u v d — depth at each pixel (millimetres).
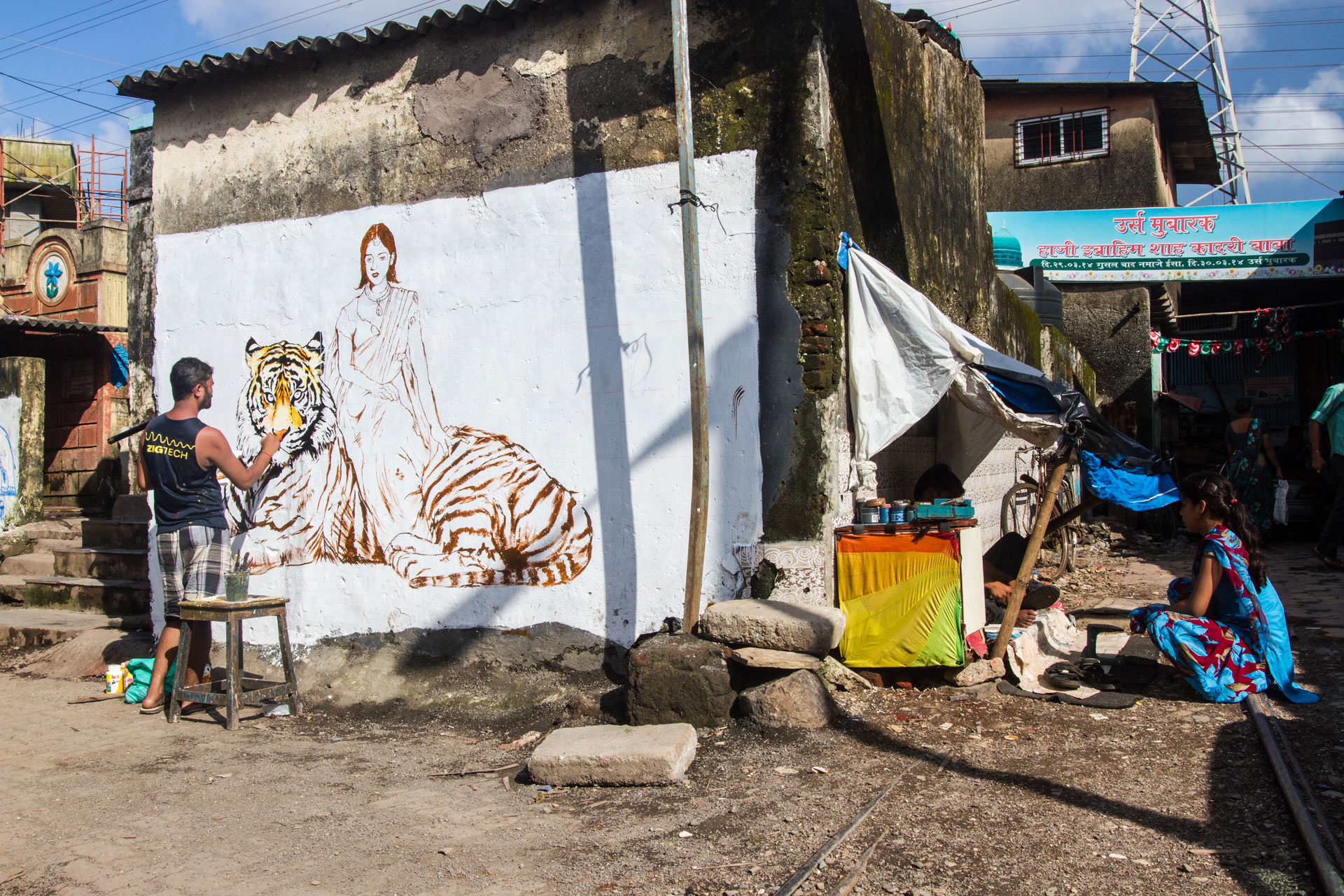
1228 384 18891
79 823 3994
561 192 5926
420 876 3318
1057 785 3820
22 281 13906
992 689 5172
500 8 5973
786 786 3967
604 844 3512
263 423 6891
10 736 5430
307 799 4238
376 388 6484
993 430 6910
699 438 5176
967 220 8266
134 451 7477
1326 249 14594
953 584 5129
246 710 5996
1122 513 14148
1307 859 3033
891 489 6301
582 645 5770
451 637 6152
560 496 5867
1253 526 5051
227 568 6059
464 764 4703
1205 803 3562
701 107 5527
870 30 6160
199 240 7184
